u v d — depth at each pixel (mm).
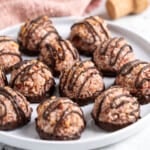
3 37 579
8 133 476
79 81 517
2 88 496
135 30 657
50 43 565
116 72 556
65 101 483
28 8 640
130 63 538
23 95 517
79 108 488
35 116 505
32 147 465
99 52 563
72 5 662
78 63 532
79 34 590
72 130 469
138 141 499
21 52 596
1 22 633
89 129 487
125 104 485
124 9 669
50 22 605
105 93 496
